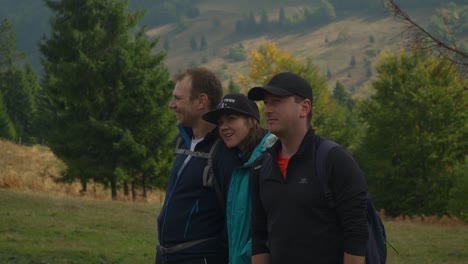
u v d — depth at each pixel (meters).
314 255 3.50
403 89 33.09
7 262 10.37
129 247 13.00
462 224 27.12
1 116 69.12
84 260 11.16
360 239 3.43
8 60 81.38
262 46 45.44
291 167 3.57
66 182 32.41
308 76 42.69
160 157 31.34
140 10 32.09
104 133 29.78
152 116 30.56
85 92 30.34
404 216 34.28
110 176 30.94
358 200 3.44
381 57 34.12
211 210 4.35
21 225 13.87
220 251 4.38
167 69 31.30
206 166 4.30
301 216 3.52
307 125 3.65
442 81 32.47
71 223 15.03
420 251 15.27
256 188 3.81
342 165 3.48
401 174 33.34
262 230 3.82
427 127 33.12
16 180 25.69
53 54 31.09
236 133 4.17
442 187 33.03
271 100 3.61
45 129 57.44
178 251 4.37
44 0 31.34
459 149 33.25
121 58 29.94
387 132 33.31
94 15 31.36
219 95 4.54
